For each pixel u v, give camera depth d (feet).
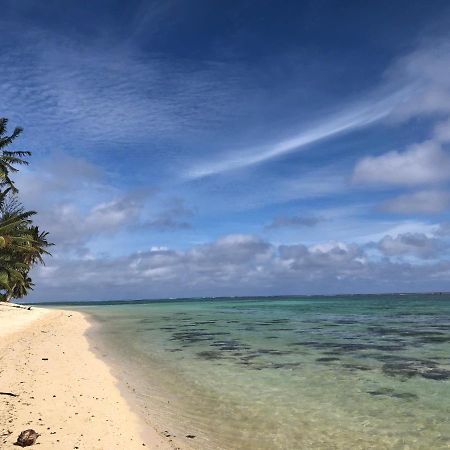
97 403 38.78
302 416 38.17
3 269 170.91
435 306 297.12
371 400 43.37
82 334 106.11
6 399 37.17
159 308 324.39
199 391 46.65
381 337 97.86
